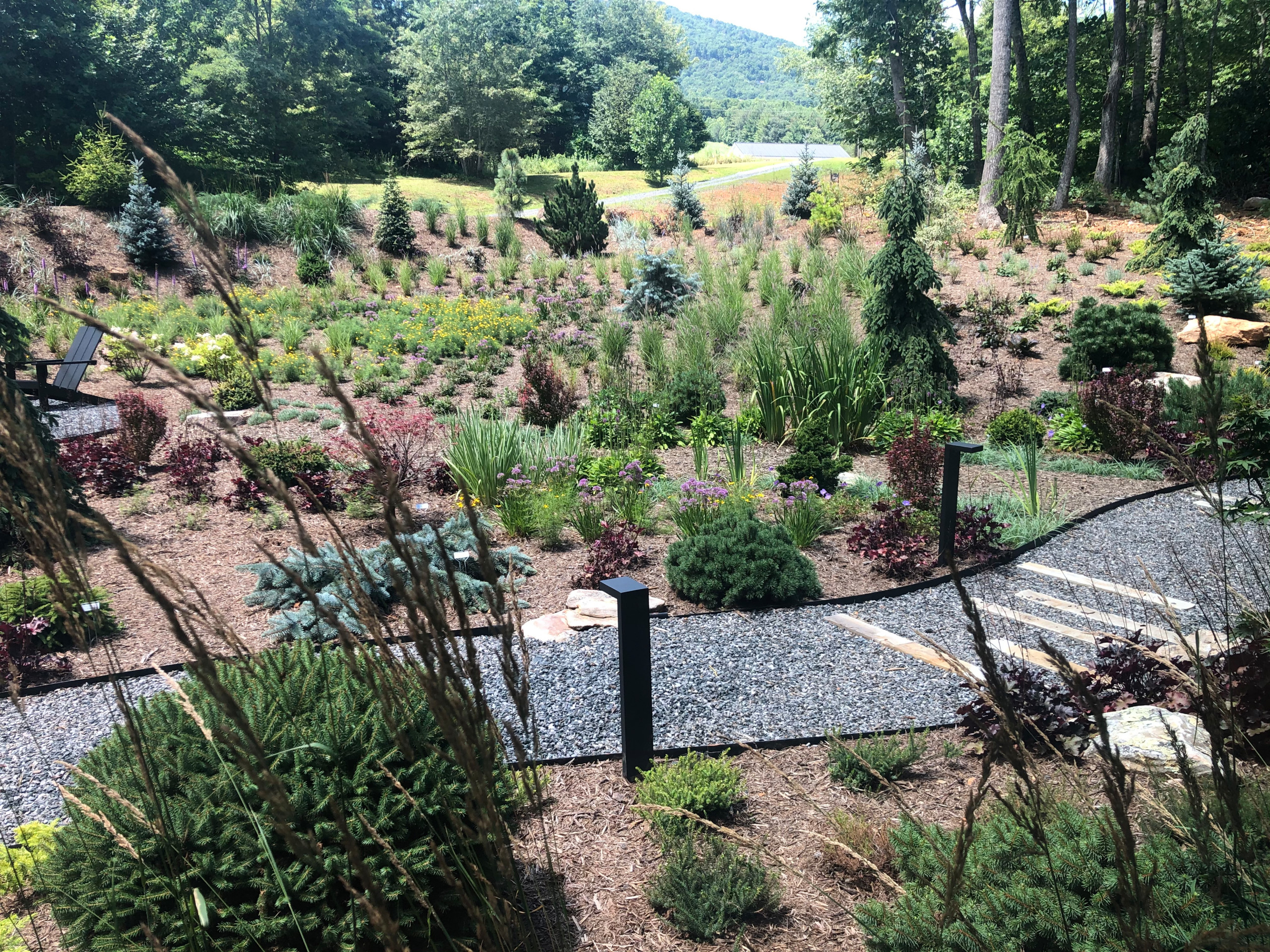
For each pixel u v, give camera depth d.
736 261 20.66
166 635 5.74
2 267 16.86
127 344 0.97
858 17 29.16
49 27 23.84
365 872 1.07
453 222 23.83
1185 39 30.09
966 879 2.18
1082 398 10.48
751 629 5.84
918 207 11.72
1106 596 6.21
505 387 14.22
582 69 60.12
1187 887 1.76
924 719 4.43
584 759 4.06
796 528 7.61
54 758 4.25
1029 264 18.34
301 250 20.75
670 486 9.25
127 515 8.26
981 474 9.87
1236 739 1.59
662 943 2.79
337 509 8.47
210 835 2.25
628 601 3.71
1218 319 14.42
